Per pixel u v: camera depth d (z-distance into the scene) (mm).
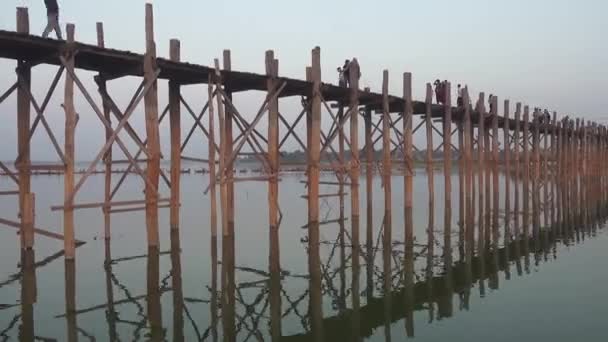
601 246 13766
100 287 9297
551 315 7918
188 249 12594
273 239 13688
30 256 11211
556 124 28688
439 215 19500
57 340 6879
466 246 13719
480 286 9797
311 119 14977
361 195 28016
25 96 10680
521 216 20125
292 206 23094
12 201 26172
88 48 9664
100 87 12078
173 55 11578
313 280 10164
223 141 12352
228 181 12625
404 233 15383
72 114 9656
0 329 7250
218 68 11930
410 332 7379
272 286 9680
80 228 16078
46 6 10336
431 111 19625
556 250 13273
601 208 24391
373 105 17812
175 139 12594
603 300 8633
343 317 8078
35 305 8273
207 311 8195
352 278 10375
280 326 7633
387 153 16375
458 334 7230
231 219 13531
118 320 7688
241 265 11172
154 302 8555
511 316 7941
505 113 22422
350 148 15711
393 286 9867
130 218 18688
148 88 10516
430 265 11570
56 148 9914
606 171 37719
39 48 9492
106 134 12492
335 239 14312
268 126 13477
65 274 9914
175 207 12547
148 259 11320
